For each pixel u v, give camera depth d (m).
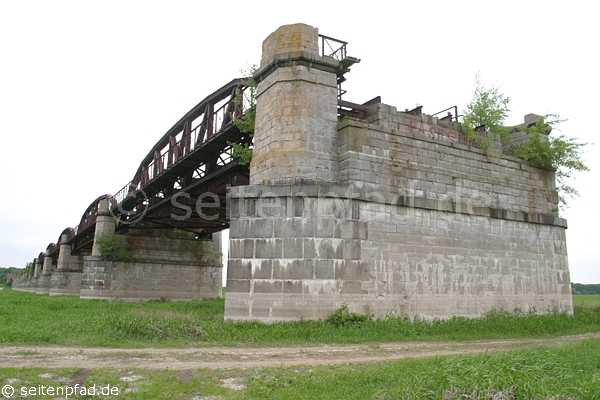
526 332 19.00
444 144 21.70
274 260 18.00
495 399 7.20
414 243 19.78
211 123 28.53
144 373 9.78
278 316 17.52
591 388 7.80
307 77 19.75
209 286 46.88
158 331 14.83
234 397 8.29
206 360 11.48
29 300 35.03
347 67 20.56
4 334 13.91
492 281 21.75
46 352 11.87
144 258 44.78
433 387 7.89
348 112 21.66
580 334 19.42
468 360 9.16
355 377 9.42
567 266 25.09
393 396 7.94
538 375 8.19
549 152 24.70
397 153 20.20
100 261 43.38
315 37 20.20
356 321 17.47
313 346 14.17
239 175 26.84
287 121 19.38
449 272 20.44
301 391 8.66
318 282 17.73
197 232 46.00
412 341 15.81
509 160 23.97
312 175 18.97
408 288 19.22
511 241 22.92
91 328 15.71
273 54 20.28
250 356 12.24
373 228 18.92
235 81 25.84
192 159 30.27
